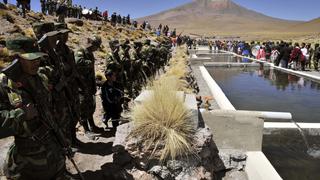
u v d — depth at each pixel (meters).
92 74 6.65
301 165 6.73
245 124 6.44
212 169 5.43
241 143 6.51
